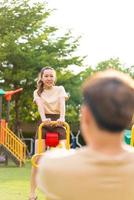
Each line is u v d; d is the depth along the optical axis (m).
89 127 1.91
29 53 30.45
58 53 31.92
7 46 30.20
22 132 37.09
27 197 9.55
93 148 1.94
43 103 7.65
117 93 1.84
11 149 21.91
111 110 1.83
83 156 1.93
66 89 32.66
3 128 22.02
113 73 1.94
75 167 1.92
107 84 1.86
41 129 7.46
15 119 32.09
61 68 31.88
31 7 32.47
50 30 31.86
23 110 33.47
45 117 7.60
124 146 2.00
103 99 1.84
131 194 1.93
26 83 31.20
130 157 1.94
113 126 1.86
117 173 1.91
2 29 31.98
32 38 31.50
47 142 7.49
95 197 1.92
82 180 1.92
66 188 1.93
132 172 1.92
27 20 31.97
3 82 31.27
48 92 7.70
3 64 31.09
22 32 31.28
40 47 31.61
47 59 30.88
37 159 5.91
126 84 1.88
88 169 1.91
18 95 31.70
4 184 12.23
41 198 9.34
